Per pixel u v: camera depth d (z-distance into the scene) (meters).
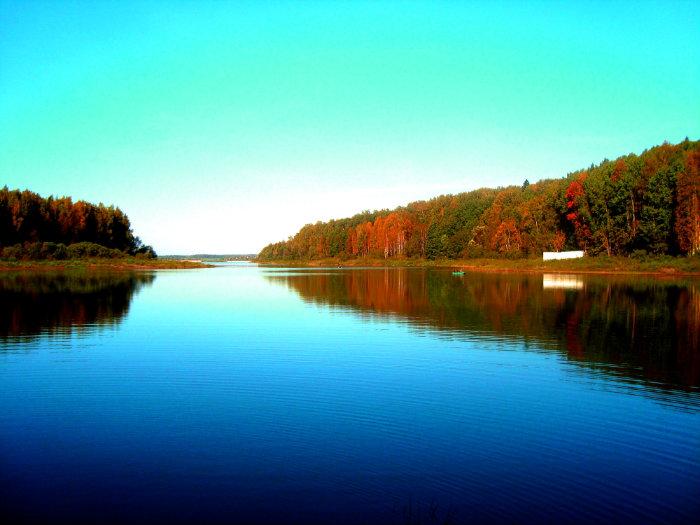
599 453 11.36
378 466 10.71
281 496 9.54
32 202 108.69
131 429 12.80
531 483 10.01
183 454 11.32
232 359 20.19
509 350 21.70
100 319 31.12
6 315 32.59
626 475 10.35
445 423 13.13
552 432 12.55
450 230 140.75
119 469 10.62
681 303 36.69
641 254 75.44
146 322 29.92
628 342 23.22
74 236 116.62
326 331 26.62
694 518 8.84
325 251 189.38
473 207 144.00
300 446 11.73
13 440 12.15
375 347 22.42
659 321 28.91
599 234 83.75
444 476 10.28
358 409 14.22
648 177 76.62
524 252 108.19
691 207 66.44
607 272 72.62
